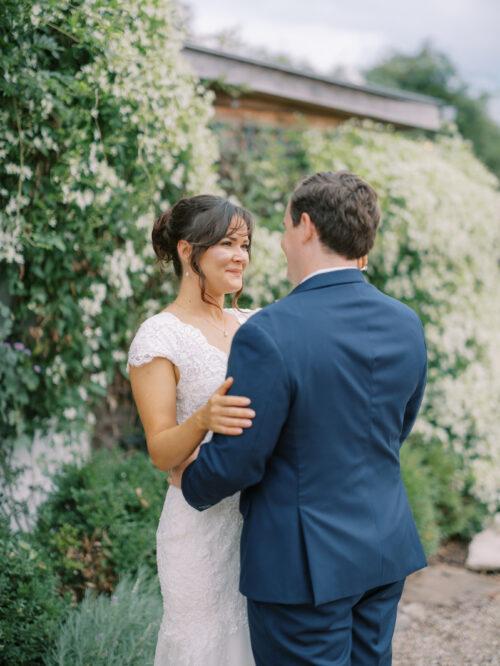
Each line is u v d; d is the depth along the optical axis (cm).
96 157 299
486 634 306
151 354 169
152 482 316
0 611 226
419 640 300
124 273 318
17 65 272
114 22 286
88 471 302
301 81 504
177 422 181
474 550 393
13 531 294
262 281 390
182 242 182
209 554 177
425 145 600
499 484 451
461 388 461
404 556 153
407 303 468
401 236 462
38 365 318
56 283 313
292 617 143
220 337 185
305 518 142
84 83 283
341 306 148
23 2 261
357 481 146
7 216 285
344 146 495
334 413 142
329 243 150
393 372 149
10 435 313
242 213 183
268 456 141
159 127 320
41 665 231
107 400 386
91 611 239
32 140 286
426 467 420
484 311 511
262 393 137
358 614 154
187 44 425
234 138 486
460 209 493
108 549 280
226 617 180
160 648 184
